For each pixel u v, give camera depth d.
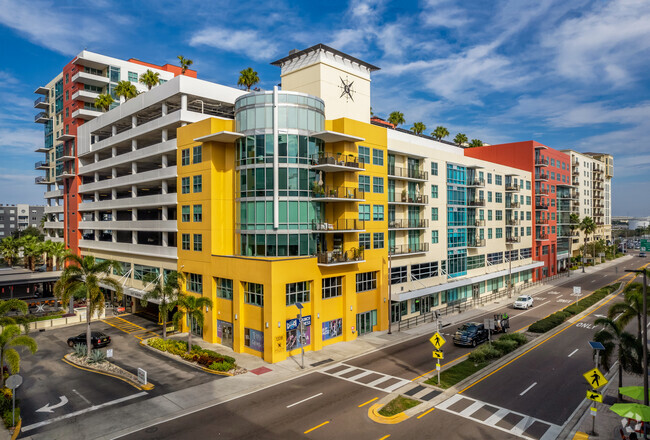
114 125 54.56
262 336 31.61
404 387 25.16
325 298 34.72
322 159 34.16
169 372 28.34
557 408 22.20
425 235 47.69
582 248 102.44
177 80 41.91
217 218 35.75
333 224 36.28
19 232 120.12
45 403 23.39
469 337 33.84
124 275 49.91
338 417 21.16
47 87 77.69
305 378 26.97
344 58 42.66
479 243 55.94
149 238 56.03
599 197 118.75
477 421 20.66
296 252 33.22
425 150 47.78
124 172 60.97
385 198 40.28
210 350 32.31
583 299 54.88
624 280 74.38
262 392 24.62
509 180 66.56
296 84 42.38
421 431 19.62
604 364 23.16
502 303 54.25
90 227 59.50
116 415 21.70
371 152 38.81
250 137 33.78
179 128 39.47
